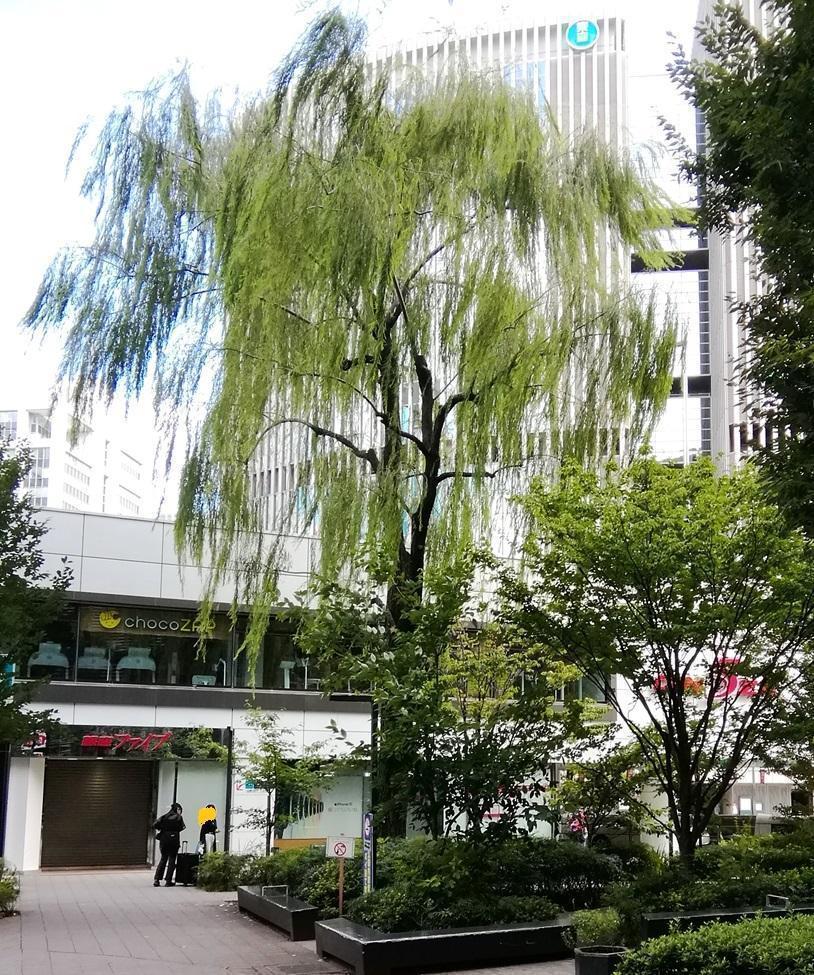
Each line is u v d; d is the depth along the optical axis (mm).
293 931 14430
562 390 17250
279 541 17375
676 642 13648
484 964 12227
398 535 16234
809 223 6695
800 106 6605
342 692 16984
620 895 12922
